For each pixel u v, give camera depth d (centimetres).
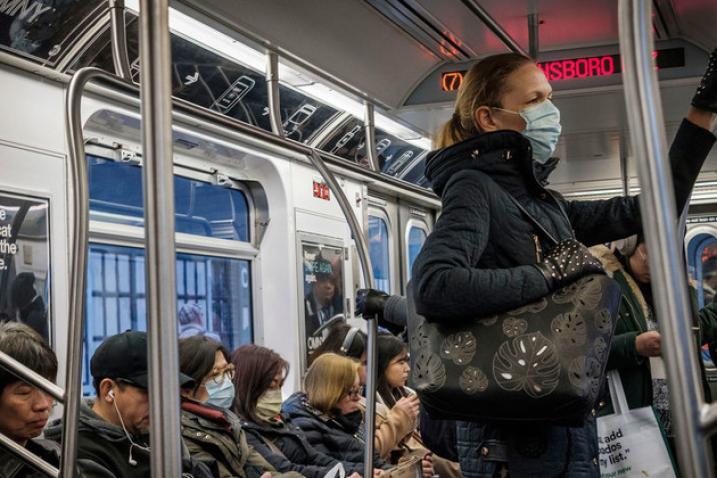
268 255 609
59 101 416
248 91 539
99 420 297
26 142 397
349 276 691
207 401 382
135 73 455
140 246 500
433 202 865
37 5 377
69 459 165
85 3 395
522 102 190
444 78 558
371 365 224
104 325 476
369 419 224
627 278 327
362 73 522
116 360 302
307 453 421
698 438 99
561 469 174
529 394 158
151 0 132
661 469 301
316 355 504
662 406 335
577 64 504
